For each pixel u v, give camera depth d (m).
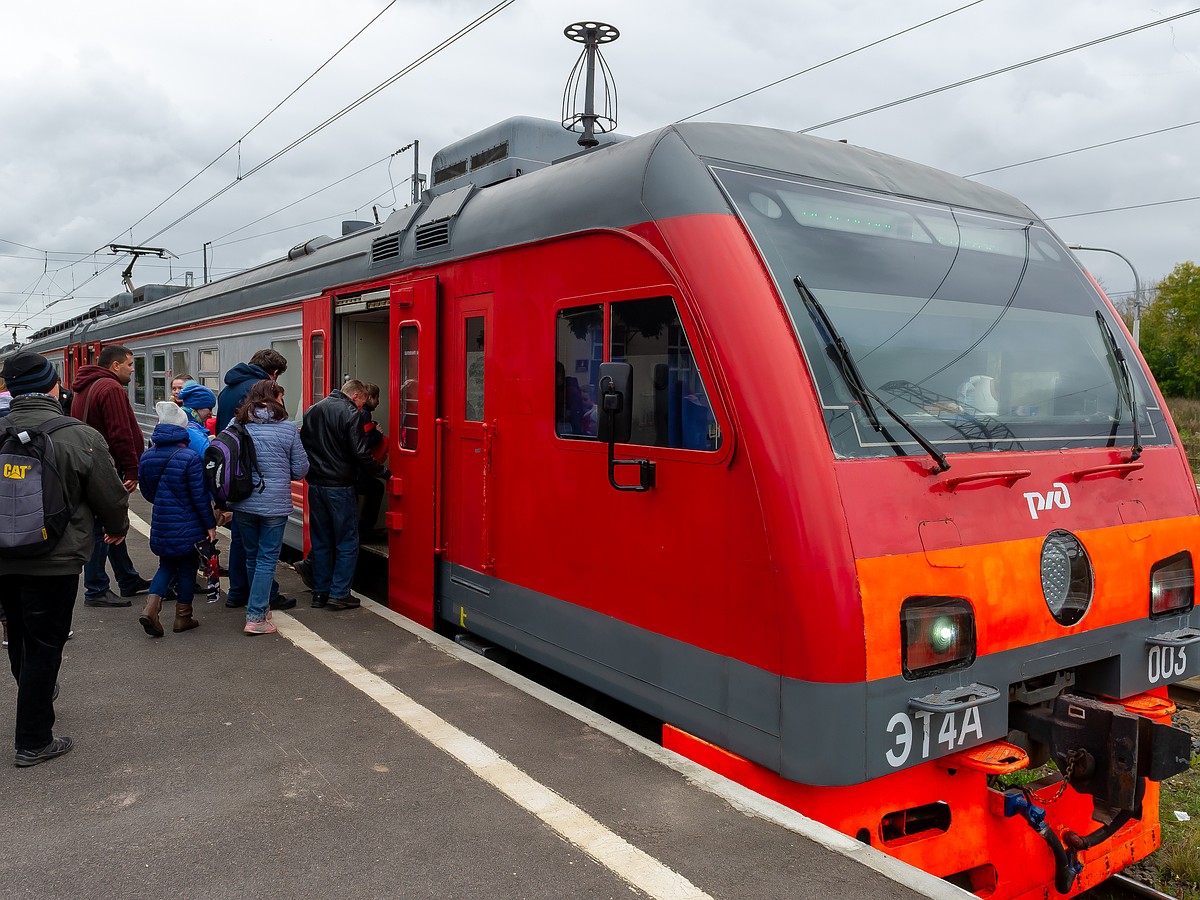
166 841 3.28
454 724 4.35
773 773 3.45
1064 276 4.57
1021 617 3.58
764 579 3.36
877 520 3.30
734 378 3.47
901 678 3.27
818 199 3.99
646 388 3.97
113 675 5.07
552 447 4.60
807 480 3.27
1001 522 3.59
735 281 3.56
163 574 5.77
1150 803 4.27
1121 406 4.32
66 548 3.84
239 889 2.97
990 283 4.21
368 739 4.18
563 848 3.21
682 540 3.77
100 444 3.97
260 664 5.25
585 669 4.40
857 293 3.75
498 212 5.16
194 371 11.52
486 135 6.43
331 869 3.09
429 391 5.77
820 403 3.41
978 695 3.38
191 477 5.72
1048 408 4.11
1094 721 3.58
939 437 3.65
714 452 3.58
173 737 4.21
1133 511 4.06
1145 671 4.06
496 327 5.09
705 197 3.76
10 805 3.55
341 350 7.43
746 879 3.01
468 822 3.41
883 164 4.53
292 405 8.38
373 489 8.12
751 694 3.45
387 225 6.65
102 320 18.66
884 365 3.66
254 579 5.84
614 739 4.15
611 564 4.20
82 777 3.80
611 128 6.29
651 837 3.28
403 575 6.24
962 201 4.56
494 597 5.15
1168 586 4.15
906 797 3.49
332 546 6.62
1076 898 4.46
